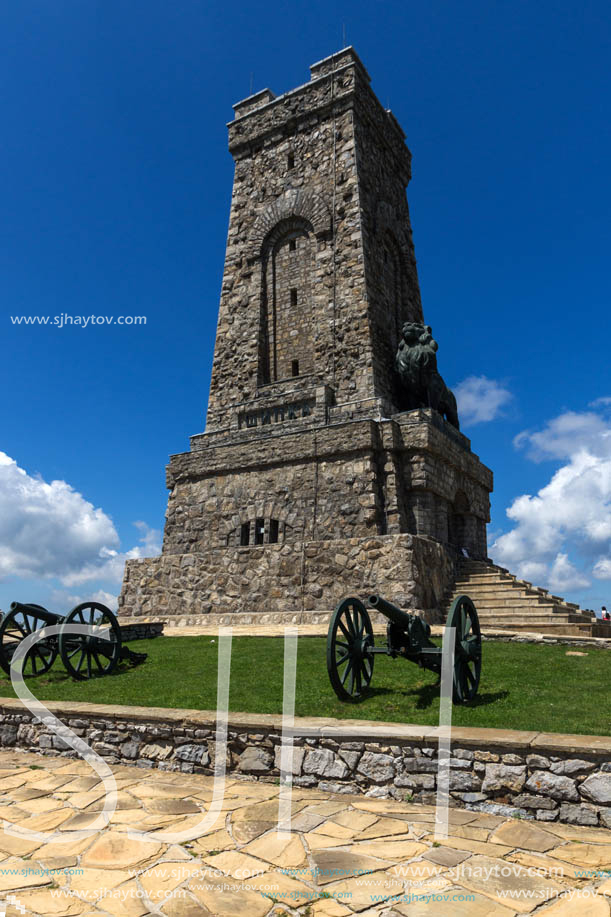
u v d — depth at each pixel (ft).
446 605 68.28
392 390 88.63
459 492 87.71
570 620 60.18
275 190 101.24
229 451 87.45
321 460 80.18
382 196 101.40
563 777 24.48
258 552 75.66
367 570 67.31
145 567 84.74
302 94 101.30
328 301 90.33
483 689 37.96
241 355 96.48
